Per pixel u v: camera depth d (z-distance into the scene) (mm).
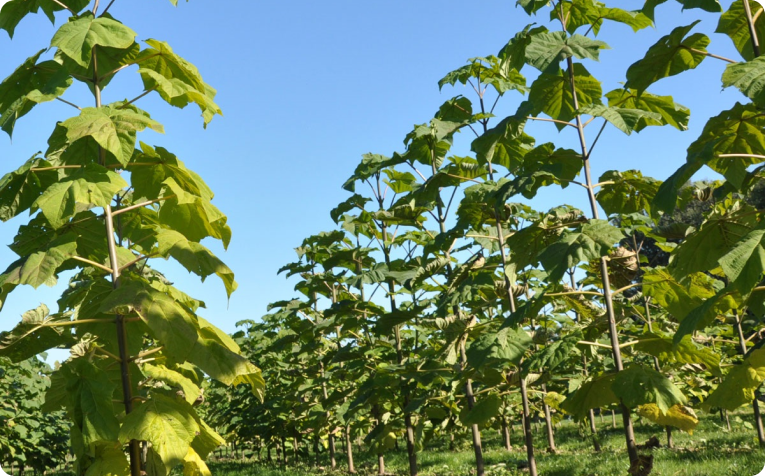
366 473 13219
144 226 4410
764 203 16734
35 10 3898
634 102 5676
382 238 10203
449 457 13797
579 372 13148
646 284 5742
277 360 17328
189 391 4141
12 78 3838
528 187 5480
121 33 3398
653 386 4816
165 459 3082
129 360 3646
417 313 8906
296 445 19078
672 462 9242
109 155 3871
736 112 3803
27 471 18969
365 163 9969
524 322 8664
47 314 3646
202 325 3613
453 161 8992
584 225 5043
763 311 4352
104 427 3104
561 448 13984
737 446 10977
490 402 7590
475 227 7801
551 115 5902
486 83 7855
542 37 5367
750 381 3840
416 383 9805
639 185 5855
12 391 12711
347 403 13141
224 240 3998
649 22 5457
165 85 3748
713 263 4352
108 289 3896
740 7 4090
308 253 12250
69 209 3098
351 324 10125
